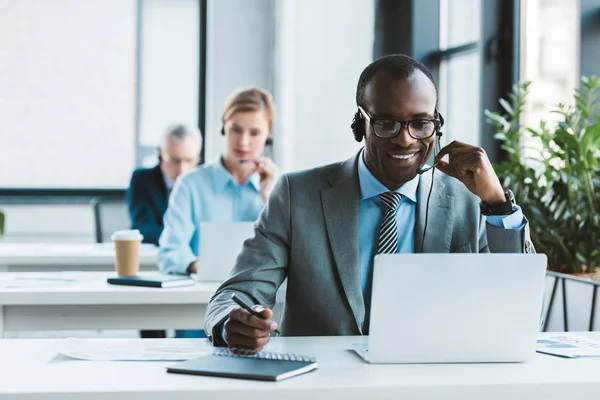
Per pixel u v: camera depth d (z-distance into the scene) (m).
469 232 2.06
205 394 1.38
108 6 7.30
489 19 3.97
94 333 5.57
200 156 6.62
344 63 5.31
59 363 1.58
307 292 2.00
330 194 2.03
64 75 7.30
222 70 6.45
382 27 5.04
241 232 3.10
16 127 7.27
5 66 7.24
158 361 1.61
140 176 4.97
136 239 3.12
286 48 5.71
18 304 2.78
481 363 1.62
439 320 1.59
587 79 3.06
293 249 2.02
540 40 3.71
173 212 3.52
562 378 1.50
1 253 4.18
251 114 3.56
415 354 1.60
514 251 1.93
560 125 3.02
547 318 2.97
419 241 2.03
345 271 1.98
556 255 2.99
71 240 6.69
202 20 6.62
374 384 1.43
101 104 7.34
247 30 6.46
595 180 3.02
